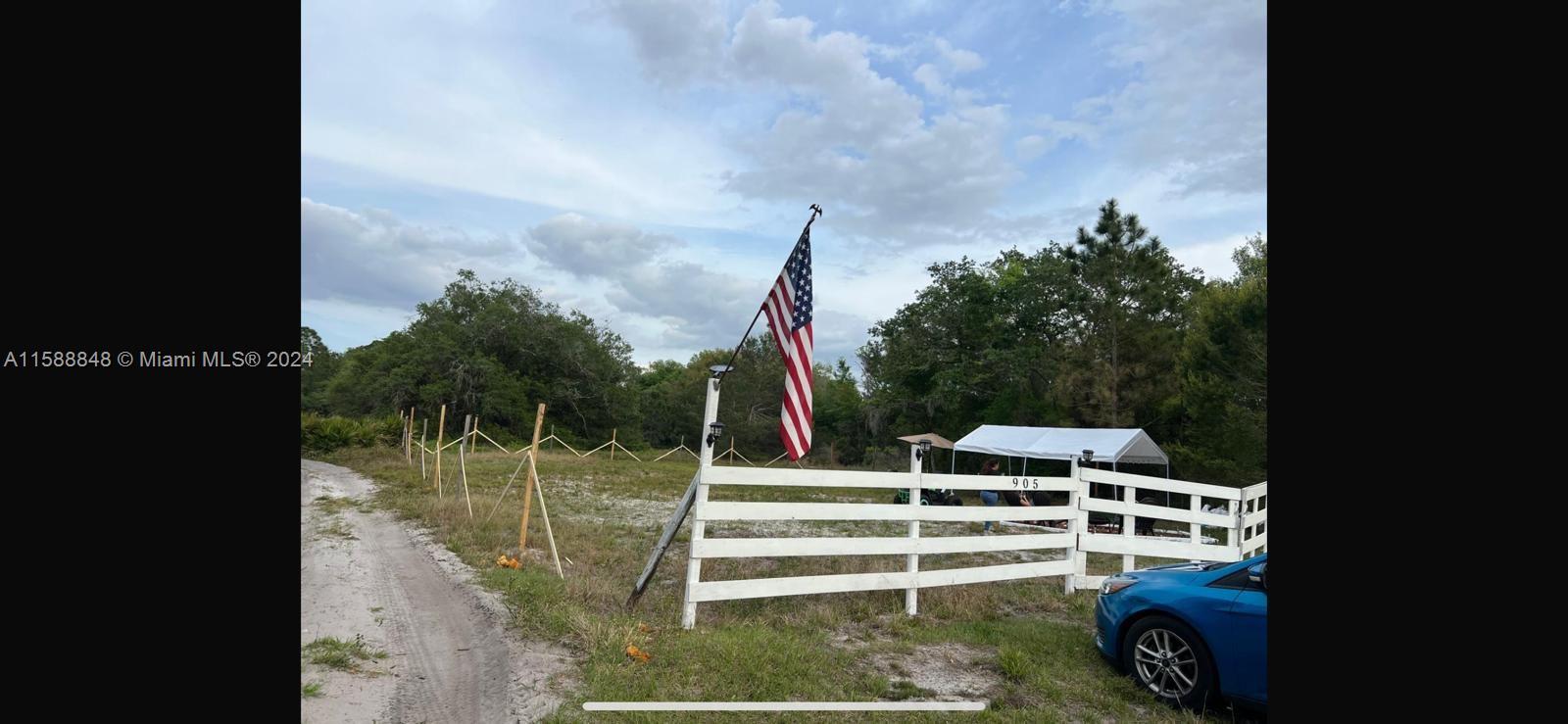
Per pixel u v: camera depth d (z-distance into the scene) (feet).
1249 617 16.21
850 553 22.98
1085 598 27.48
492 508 39.19
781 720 14.75
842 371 249.14
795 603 23.89
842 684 17.15
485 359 153.58
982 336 122.93
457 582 24.22
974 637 21.42
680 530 37.83
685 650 17.98
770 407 208.13
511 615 20.17
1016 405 111.96
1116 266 88.28
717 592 20.89
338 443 92.07
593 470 78.64
